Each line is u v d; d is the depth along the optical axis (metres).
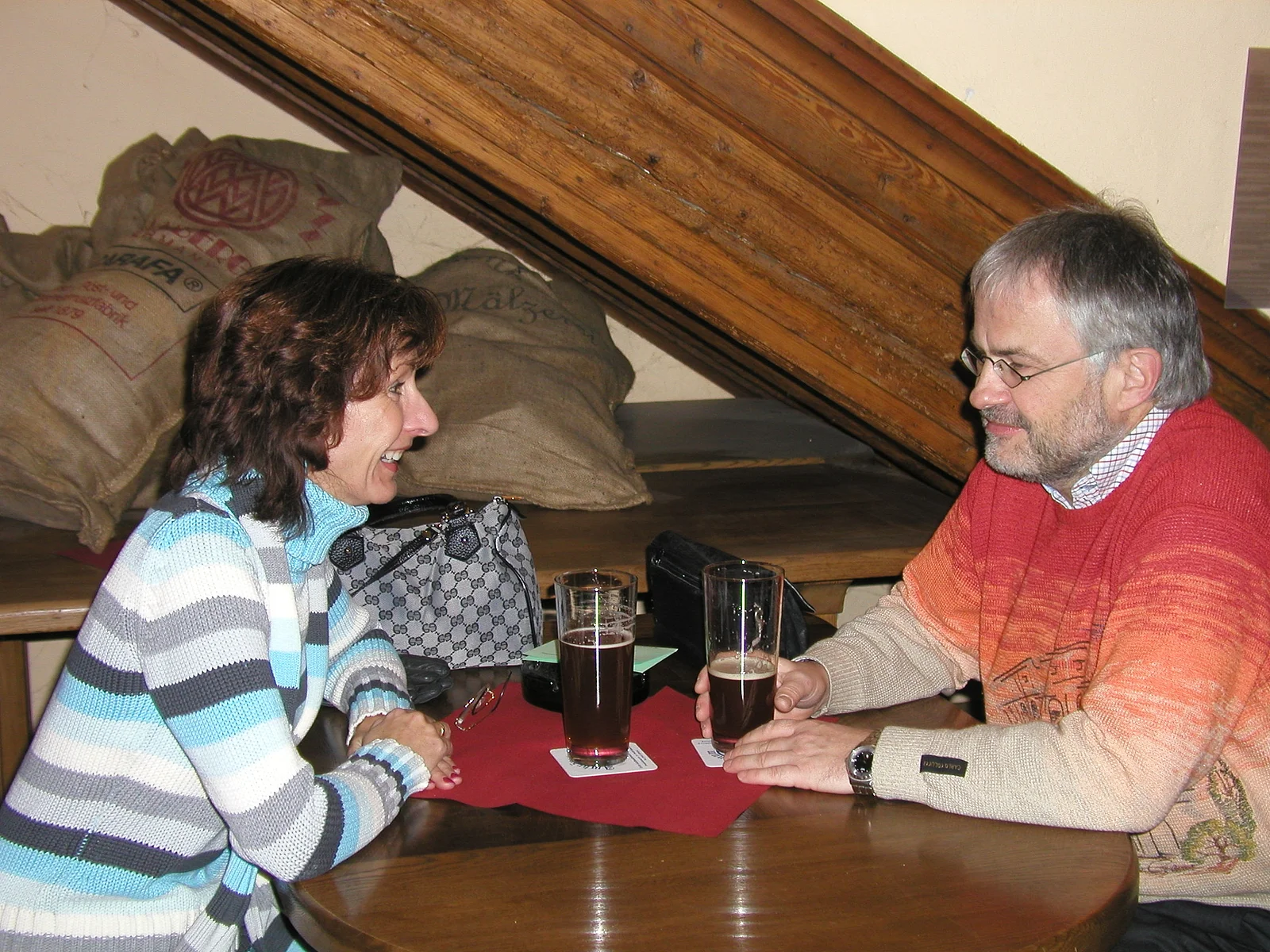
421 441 2.32
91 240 2.67
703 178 1.72
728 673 1.16
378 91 1.65
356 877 0.95
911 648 1.44
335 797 1.00
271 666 1.09
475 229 3.20
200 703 1.00
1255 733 1.14
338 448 1.14
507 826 1.03
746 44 1.62
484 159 1.69
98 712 1.07
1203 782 1.17
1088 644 1.25
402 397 1.19
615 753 1.15
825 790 1.11
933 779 1.07
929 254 1.79
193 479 1.12
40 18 2.85
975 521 1.43
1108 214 1.21
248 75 2.95
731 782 1.12
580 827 1.03
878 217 1.76
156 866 1.11
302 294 1.09
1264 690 1.13
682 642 1.51
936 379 1.91
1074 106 1.83
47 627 1.74
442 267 2.93
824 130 1.68
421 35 1.62
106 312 2.11
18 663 2.34
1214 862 1.19
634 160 1.71
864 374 1.89
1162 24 1.81
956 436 1.96
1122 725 1.04
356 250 2.55
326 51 1.62
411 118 1.67
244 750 0.99
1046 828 1.04
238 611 1.03
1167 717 1.03
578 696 1.12
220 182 2.47
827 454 2.82
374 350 1.11
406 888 0.93
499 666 1.49
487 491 2.34
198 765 1.01
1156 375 1.17
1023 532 1.38
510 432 2.31
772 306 1.82
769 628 1.16
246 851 0.98
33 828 1.08
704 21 1.60
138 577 1.05
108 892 1.10
